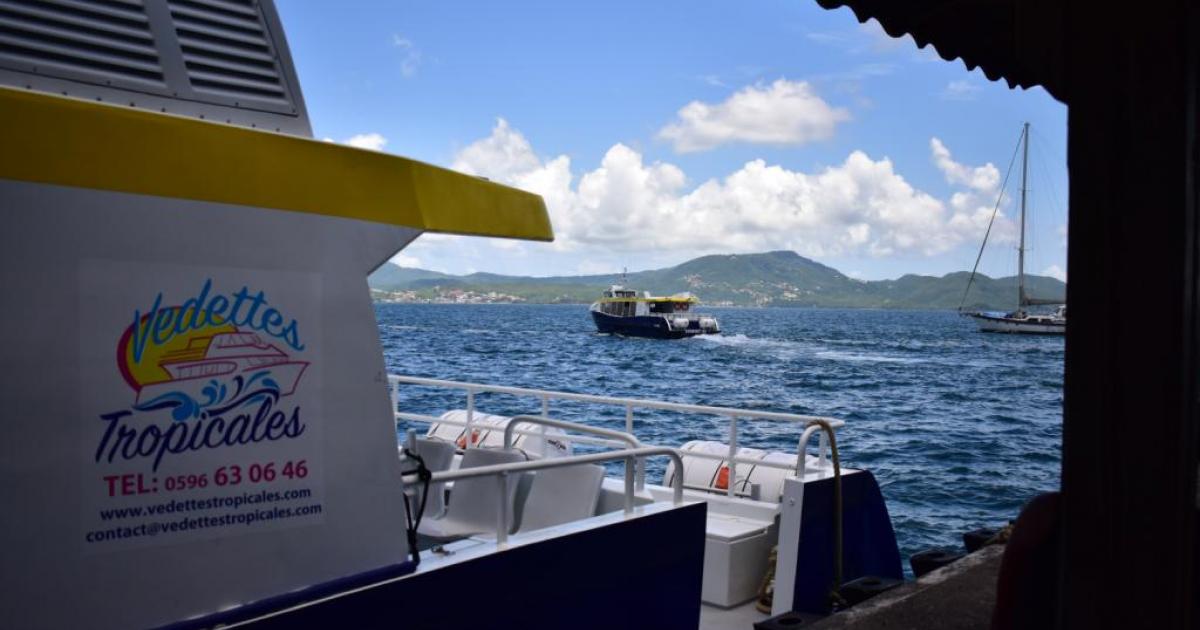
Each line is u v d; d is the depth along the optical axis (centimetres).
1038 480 2648
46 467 318
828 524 675
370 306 391
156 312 340
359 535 385
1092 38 291
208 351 351
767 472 738
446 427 870
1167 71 281
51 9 336
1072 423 302
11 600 311
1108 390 294
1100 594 299
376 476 391
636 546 506
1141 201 286
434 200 412
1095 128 292
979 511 2211
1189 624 298
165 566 339
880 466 2894
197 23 366
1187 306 285
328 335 380
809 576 654
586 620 479
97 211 331
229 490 354
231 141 362
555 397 784
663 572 523
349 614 377
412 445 620
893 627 535
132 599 332
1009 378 7012
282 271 369
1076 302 299
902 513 2177
